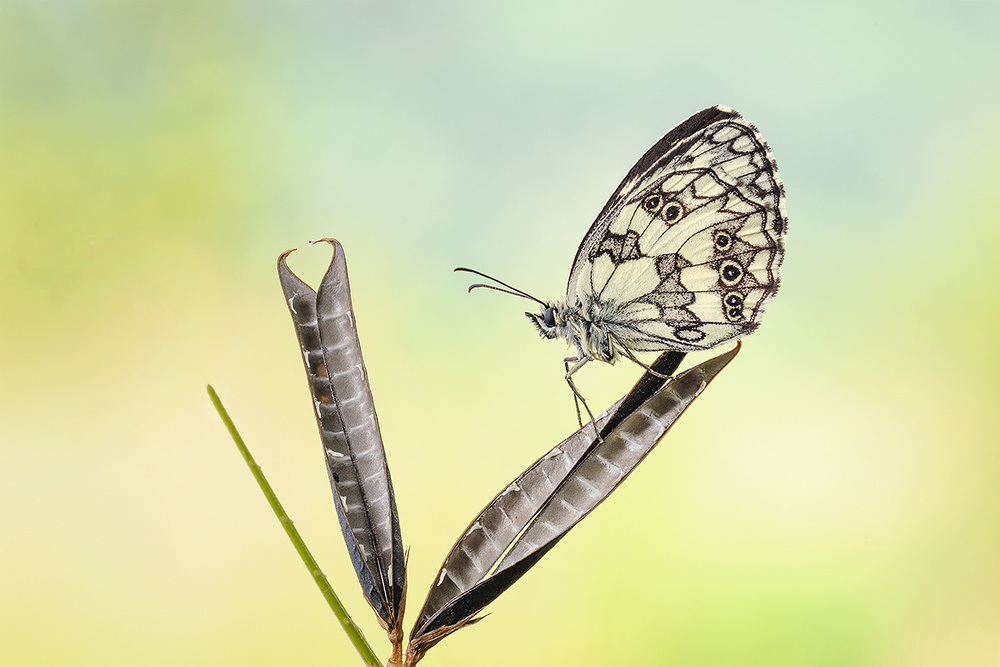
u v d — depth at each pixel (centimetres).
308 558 16
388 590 17
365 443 17
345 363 17
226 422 16
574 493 17
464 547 17
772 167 34
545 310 40
